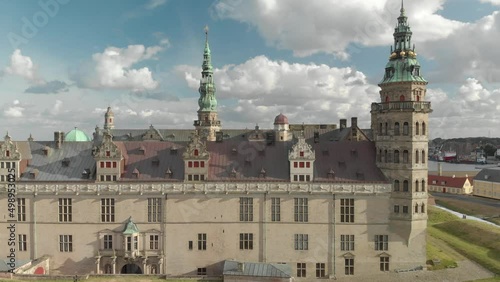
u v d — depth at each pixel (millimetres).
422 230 77562
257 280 69750
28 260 76188
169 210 78000
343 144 84812
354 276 77562
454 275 76812
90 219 77875
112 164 78125
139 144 85062
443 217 132125
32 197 77938
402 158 77188
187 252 78188
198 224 78250
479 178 185875
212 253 78375
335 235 78062
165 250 77938
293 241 78250
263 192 78000
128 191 77625
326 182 78062
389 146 78500
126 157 82250
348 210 78312
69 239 77938
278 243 78312
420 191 77375
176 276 72062
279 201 78500
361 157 82500
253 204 78375
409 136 76500
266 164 81188
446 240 103188
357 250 78062
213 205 78375
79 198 77875
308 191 78000
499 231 105500
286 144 84562
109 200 77938
